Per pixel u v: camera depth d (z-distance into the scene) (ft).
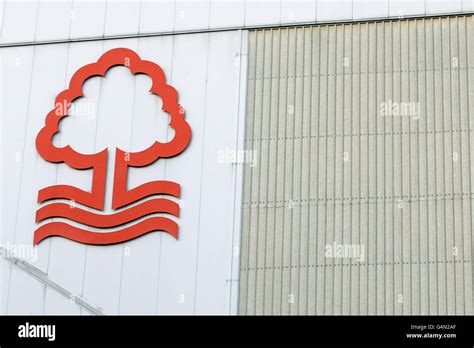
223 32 96.07
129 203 92.79
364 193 89.40
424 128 89.86
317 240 89.30
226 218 90.99
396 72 91.66
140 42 97.19
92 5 99.50
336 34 93.91
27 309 91.97
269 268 89.40
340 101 92.12
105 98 96.27
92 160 94.63
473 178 87.81
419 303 86.02
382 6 93.56
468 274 85.87
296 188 90.84
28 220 94.43
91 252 92.48
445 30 91.86
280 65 94.17
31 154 96.22
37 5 100.78
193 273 90.22
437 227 87.35
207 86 94.73
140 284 90.74
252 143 92.63
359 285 87.45
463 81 90.27
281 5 95.71
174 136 93.71
